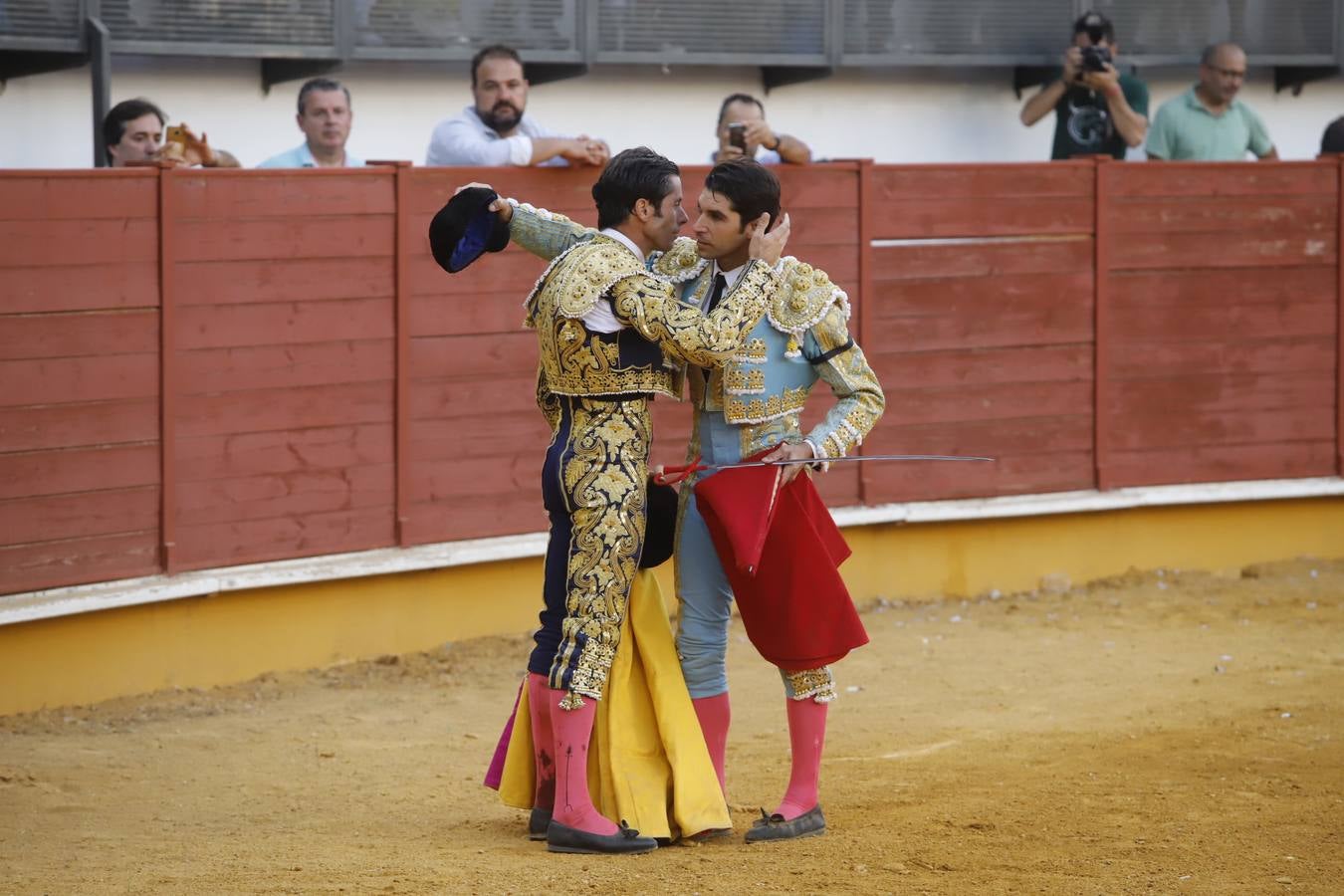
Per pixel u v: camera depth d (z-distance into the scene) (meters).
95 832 12.65
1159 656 19.34
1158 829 12.17
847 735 15.81
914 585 22.59
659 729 11.88
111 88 21.69
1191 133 25.47
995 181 22.55
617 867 11.25
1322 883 10.91
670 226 11.56
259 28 22.50
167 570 18.12
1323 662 18.88
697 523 11.91
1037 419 23.08
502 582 20.41
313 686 18.38
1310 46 28.80
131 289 17.75
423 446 19.81
